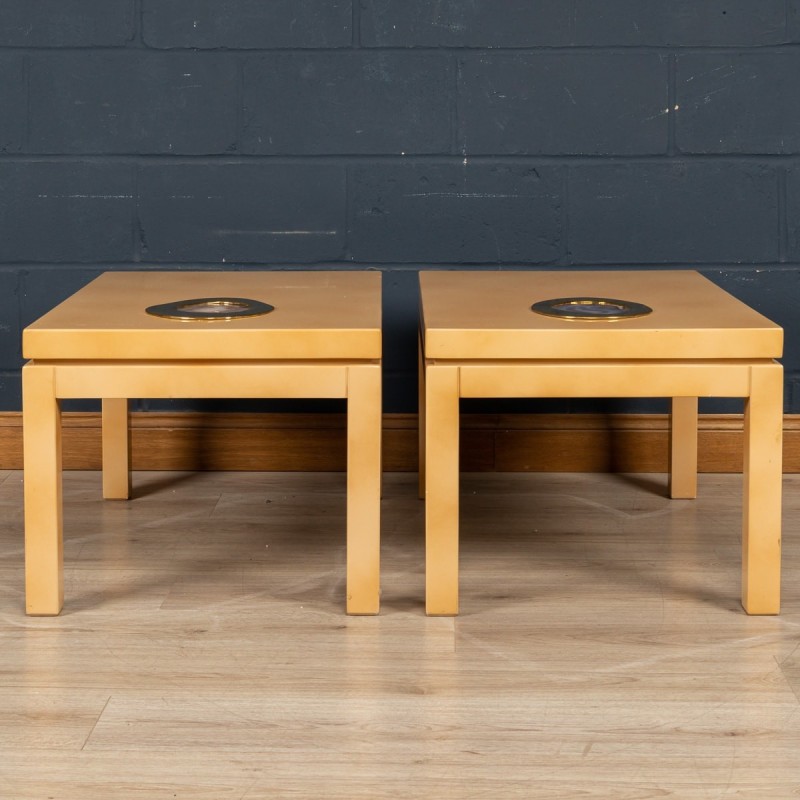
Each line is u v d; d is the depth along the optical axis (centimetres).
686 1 246
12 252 256
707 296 203
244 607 187
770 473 179
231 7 248
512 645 172
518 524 227
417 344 258
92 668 165
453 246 255
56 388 177
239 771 139
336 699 156
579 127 251
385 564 206
